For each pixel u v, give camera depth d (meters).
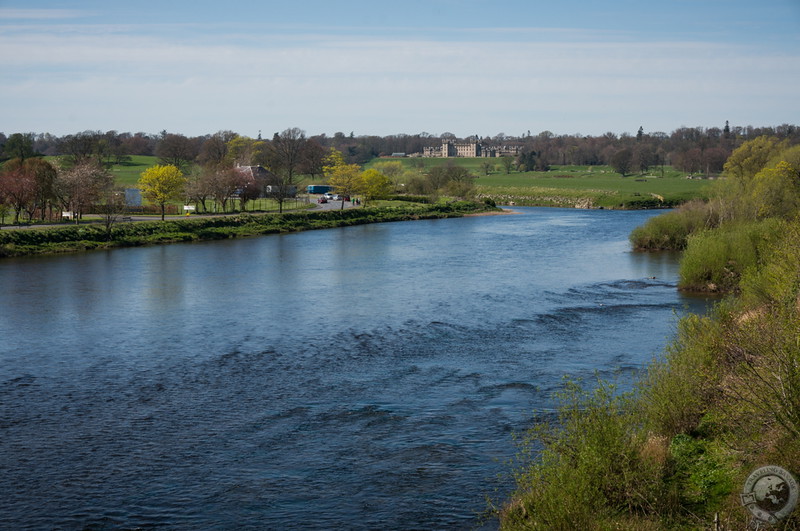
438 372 31.31
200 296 50.41
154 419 25.73
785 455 17.02
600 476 16.98
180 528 17.98
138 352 35.31
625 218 131.38
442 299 48.94
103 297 49.88
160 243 85.75
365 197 151.12
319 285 55.22
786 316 19.70
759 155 91.62
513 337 37.59
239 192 133.00
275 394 28.56
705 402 21.36
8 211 96.25
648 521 15.66
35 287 53.75
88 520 18.41
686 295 49.47
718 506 16.55
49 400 27.95
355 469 21.11
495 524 17.59
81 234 81.25
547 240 90.06
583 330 38.91
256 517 18.42
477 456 21.77
